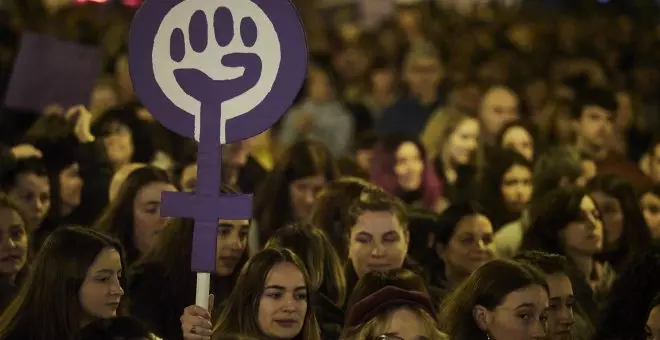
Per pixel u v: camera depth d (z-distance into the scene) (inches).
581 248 681.0
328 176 752.3
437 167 964.0
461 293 541.3
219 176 494.0
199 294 488.7
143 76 498.0
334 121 1245.7
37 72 803.4
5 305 574.2
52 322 506.9
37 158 682.8
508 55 1413.6
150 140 818.2
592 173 885.2
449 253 677.9
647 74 1417.3
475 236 674.8
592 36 1654.8
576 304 637.9
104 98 996.6
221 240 599.2
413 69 1242.6
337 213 671.1
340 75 1435.8
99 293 511.8
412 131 1230.9
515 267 535.2
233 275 607.2
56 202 716.0
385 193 637.9
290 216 748.0
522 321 530.3
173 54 498.0
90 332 469.7
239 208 490.6
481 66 1373.0
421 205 883.4
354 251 626.5
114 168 804.0
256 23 494.9
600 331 606.2
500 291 530.3
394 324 497.4
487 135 1101.7
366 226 623.5
